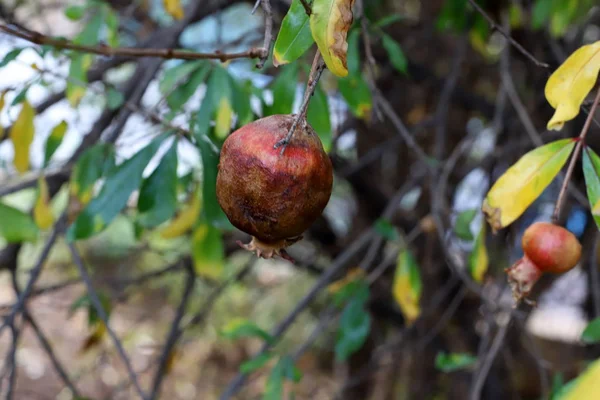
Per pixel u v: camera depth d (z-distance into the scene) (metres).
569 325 2.33
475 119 1.89
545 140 1.38
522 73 1.64
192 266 1.48
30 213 1.16
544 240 0.76
